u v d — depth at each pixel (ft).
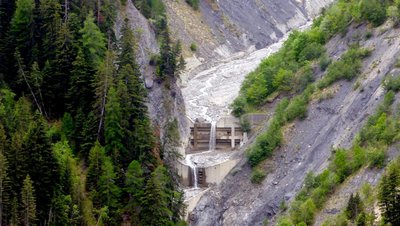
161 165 346.13
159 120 390.01
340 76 385.50
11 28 365.40
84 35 360.89
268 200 358.43
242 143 413.18
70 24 364.38
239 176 381.19
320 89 391.24
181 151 401.90
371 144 322.34
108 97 334.24
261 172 373.40
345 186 315.58
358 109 358.43
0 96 334.24
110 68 342.23
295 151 371.76
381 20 394.93
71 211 293.84
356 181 311.88
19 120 317.63
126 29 373.40
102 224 306.35
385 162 305.53
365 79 369.30
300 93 406.62
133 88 348.79
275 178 367.66
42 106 354.33
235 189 376.68
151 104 391.65
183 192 362.33
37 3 375.86
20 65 351.46
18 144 291.99
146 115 360.07
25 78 351.46
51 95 353.72
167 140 382.63
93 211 307.17
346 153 332.39
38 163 291.58
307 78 407.85
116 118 332.80
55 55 357.61
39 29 366.22
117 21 410.31
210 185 390.01
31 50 364.58
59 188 296.92
